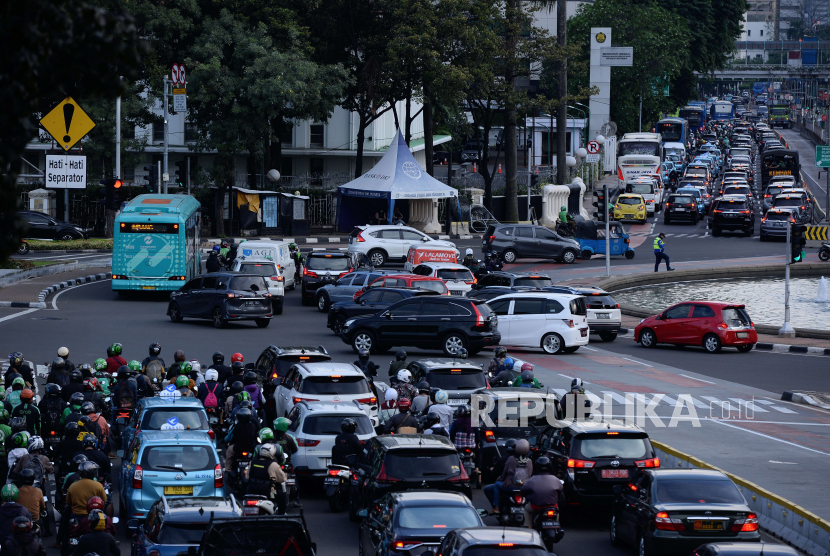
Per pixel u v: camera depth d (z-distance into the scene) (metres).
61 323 129.38
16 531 47.06
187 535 47.03
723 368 119.31
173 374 82.06
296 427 68.56
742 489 65.25
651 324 135.12
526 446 56.56
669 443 80.88
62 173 152.75
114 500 67.25
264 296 133.00
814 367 120.94
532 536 43.16
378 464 56.12
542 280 146.88
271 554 43.72
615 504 58.47
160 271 151.12
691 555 46.06
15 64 27.06
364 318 116.06
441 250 160.00
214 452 58.31
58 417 70.12
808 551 56.00
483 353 125.06
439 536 47.41
